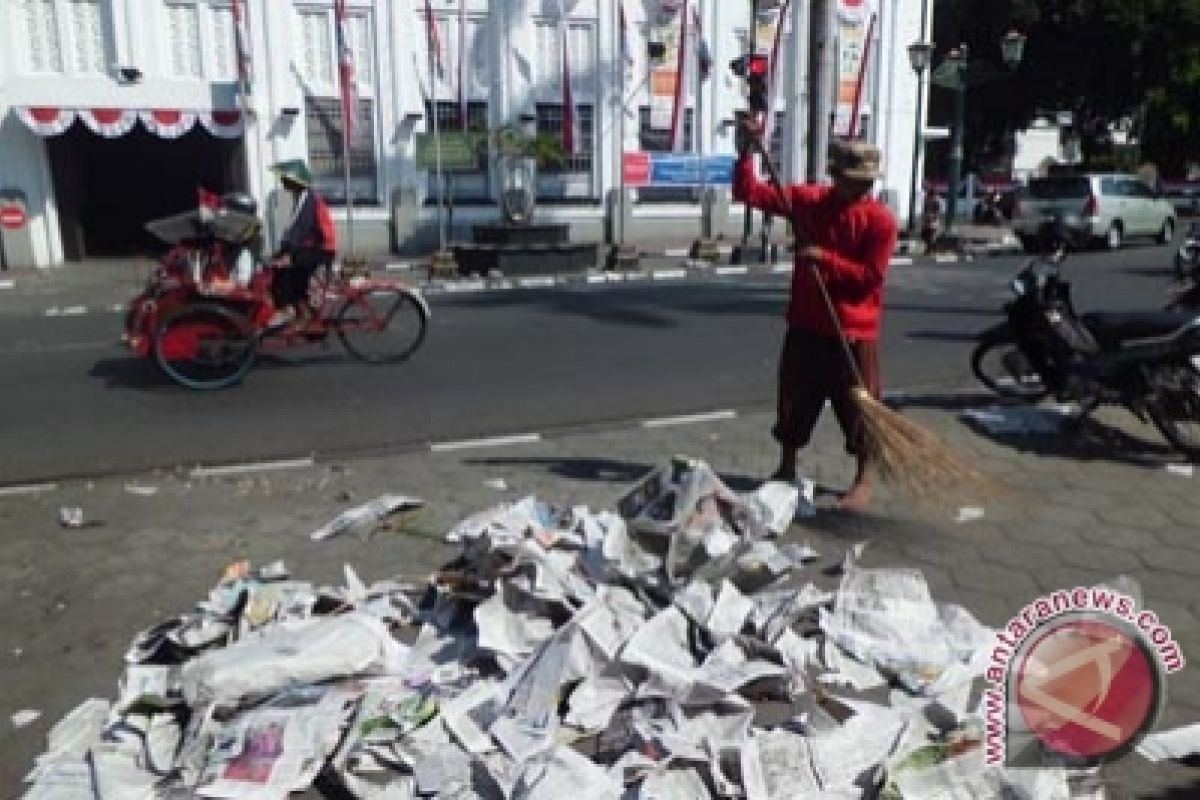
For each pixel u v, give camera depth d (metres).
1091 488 5.26
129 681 3.26
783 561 3.82
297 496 5.26
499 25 19.88
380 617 3.63
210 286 7.94
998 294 13.82
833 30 14.32
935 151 39.06
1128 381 5.84
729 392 7.85
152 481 5.57
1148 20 32.53
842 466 5.63
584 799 2.60
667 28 20.94
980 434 6.32
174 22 18.06
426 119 19.62
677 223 22.02
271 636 3.36
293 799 2.73
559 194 21.09
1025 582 4.09
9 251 17.77
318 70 18.94
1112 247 21.44
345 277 9.09
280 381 8.23
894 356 9.26
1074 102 36.97
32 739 3.05
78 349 9.82
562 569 3.69
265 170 18.75
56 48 17.59
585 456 5.95
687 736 2.87
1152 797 2.70
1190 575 4.15
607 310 12.33
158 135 18.45
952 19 35.47
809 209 4.78
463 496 5.21
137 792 2.72
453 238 20.11
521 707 3.04
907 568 4.21
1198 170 50.56
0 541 4.65
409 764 2.82
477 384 8.12
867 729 2.90
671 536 3.76
